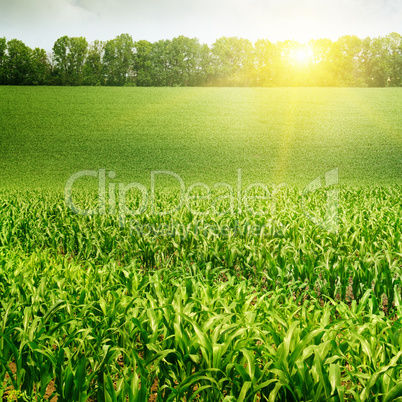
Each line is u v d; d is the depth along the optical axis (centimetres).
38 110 5894
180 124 5450
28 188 2636
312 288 520
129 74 8938
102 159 4216
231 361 266
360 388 273
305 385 234
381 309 471
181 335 270
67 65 8538
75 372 267
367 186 1794
